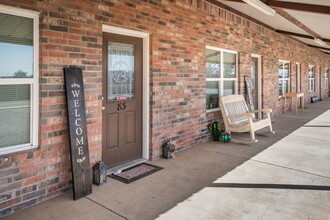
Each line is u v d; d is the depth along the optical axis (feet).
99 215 9.40
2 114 9.81
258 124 20.48
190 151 17.52
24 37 10.09
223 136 19.94
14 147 9.99
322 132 23.35
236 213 9.49
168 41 16.12
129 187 11.81
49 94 10.49
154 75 15.31
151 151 15.53
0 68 9.58
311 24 23.79
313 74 52.03
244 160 15.60
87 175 11.14
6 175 9.39
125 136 14.89
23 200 9.87
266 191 11.32
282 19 23.15
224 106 20.39
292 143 19.58
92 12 11.85
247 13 23.27
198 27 18.54
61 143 10.94
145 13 14.43
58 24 10.64
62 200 10.55
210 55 21.02
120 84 14.46
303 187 11.72
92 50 11.95
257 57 28.81
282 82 36.47
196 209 9.81
